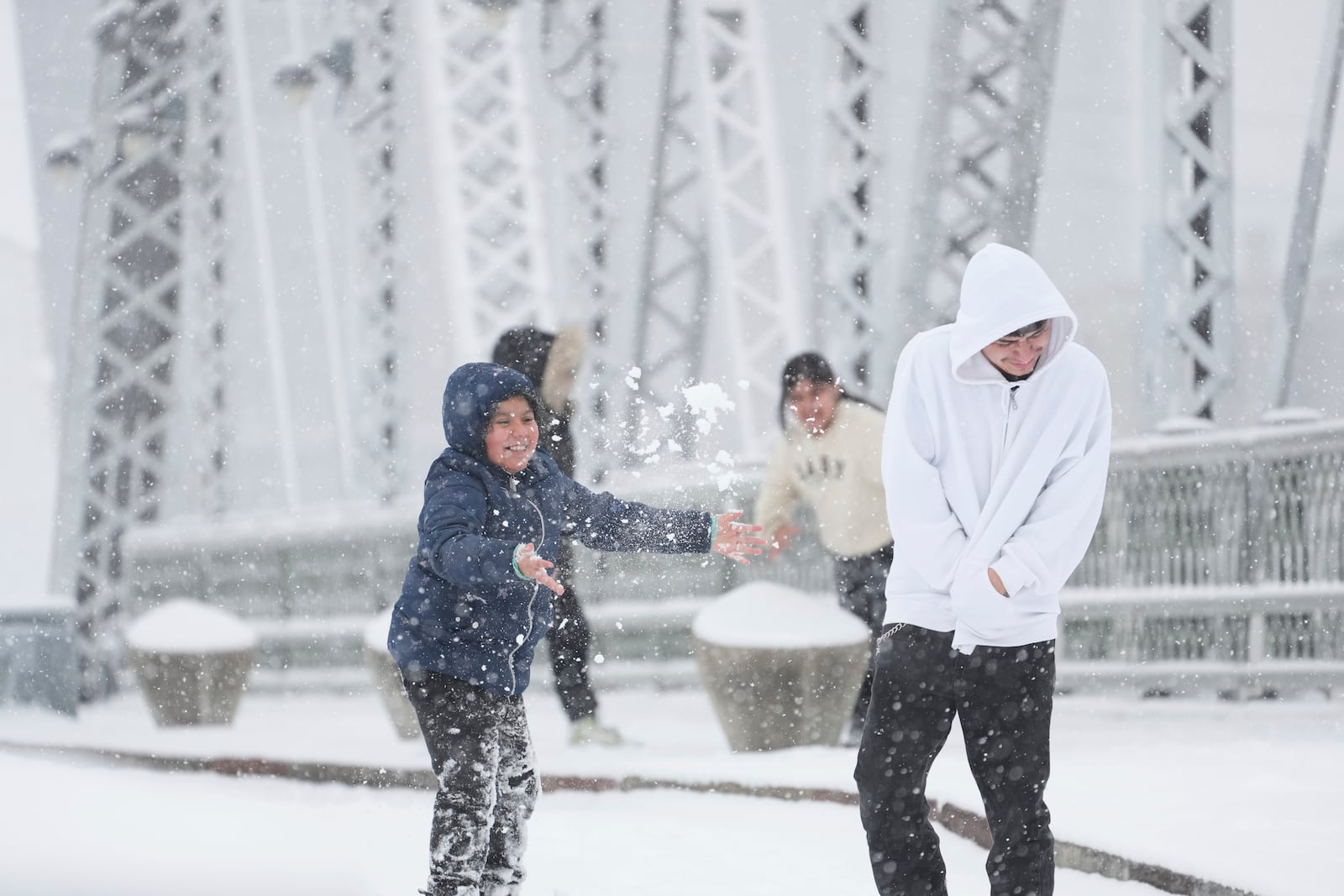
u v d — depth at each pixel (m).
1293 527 31.56
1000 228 40.75
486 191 50.31
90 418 55.66
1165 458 33.38
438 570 12.16
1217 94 34.81
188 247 57.81
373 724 36.56
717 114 54.56
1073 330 11.59
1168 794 17.16
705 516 13.81
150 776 27.44
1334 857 13.06
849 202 42.38
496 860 13.21
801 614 25.31
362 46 49.66
